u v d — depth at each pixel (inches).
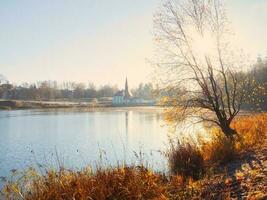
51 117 2635.3
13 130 1638.8
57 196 250.7
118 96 6594.5
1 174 620.7
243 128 626.2
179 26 564.4
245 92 573.6
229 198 234.5
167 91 578.2
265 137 505.4
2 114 3095.5
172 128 595.2
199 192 274.4
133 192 265.0
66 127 1774.1
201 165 397.1
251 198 221.6
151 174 315.3
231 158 404.8
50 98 6392.7
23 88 6348.4
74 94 7214.6
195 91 579.2
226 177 303.7
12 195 280.8
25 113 3280.0
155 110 3919.8
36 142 1200.2
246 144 467.8
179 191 289.9
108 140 1193.4
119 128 1640.0
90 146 1052.5
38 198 250.8
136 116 2652.6
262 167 311.0
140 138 1193.4
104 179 281.0
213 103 563.8
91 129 1642.5
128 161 634.2
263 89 580.1
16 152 958.4
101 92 7859.3
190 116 581.0
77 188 263.9
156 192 275.9
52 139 1283.2
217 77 583.2
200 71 565.6
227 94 563.2
